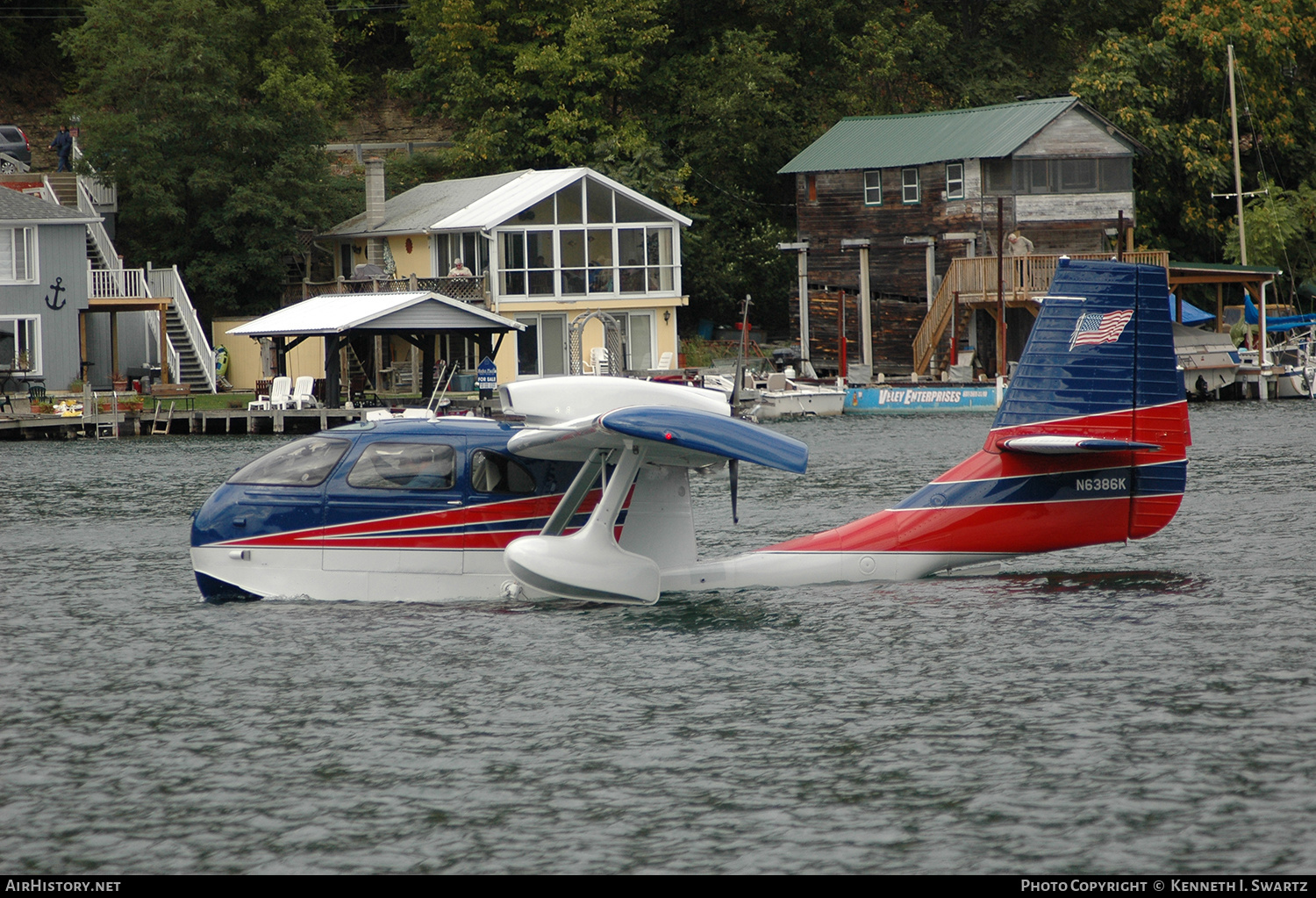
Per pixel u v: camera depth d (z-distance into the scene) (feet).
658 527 191.72
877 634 168.66
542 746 131.03
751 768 124.67
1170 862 104.47
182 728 138.00
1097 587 193.57
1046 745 127.95
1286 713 134.62
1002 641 164.14
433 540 186.70
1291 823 109.91
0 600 199.11
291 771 125.90
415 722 138.21
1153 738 128.88
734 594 190.39
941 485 194.29
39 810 118.01
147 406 584.40
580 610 183.11
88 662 162.20
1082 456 189.78
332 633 171.83
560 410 191.01
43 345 614.34
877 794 118.01
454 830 113.19
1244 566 209.56
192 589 207.62
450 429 189.47
